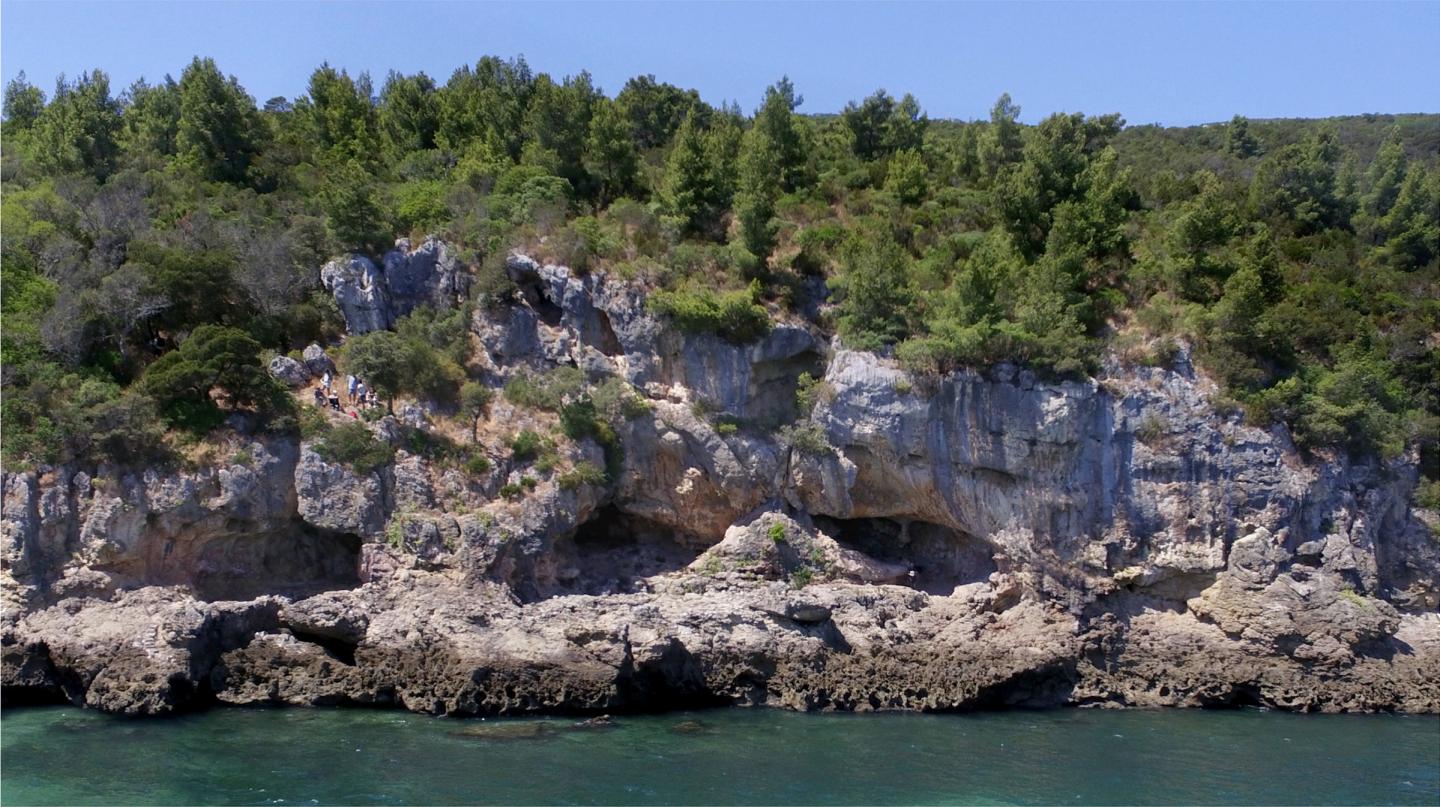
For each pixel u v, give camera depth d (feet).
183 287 194.08
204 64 259.19
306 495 177.06
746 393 206.69
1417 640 193.16
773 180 254.88
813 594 186.09
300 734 143.02
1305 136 350.84
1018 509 196.34
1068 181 240.53
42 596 162.91
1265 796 132.36
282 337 206.80
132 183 224.33
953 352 196.75
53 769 127.03
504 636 165.07
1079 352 196.54
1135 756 147.95
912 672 174.19
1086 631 190.49
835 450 202.28
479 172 242.78
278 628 165.68
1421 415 212.84
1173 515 193.47
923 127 299.99
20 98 314.14
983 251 212.64
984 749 148.87
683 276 212.64
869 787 130.41
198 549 177.17
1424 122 501.97
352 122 283.79
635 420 202.90
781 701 169.58
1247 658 185.47
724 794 125.39
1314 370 208.33
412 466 183.52
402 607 169.27
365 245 214.28
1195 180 283.18
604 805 120.26
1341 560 190.90
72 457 169.68
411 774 128.16
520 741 143.33
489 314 210.79
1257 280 205.77
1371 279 242.58
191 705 154.20
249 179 252.83
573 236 212.64
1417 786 137.39
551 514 187.83
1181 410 196.34
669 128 322.14
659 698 166.71
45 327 183.83
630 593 190.08
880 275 208.13
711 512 204.95
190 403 179.22
